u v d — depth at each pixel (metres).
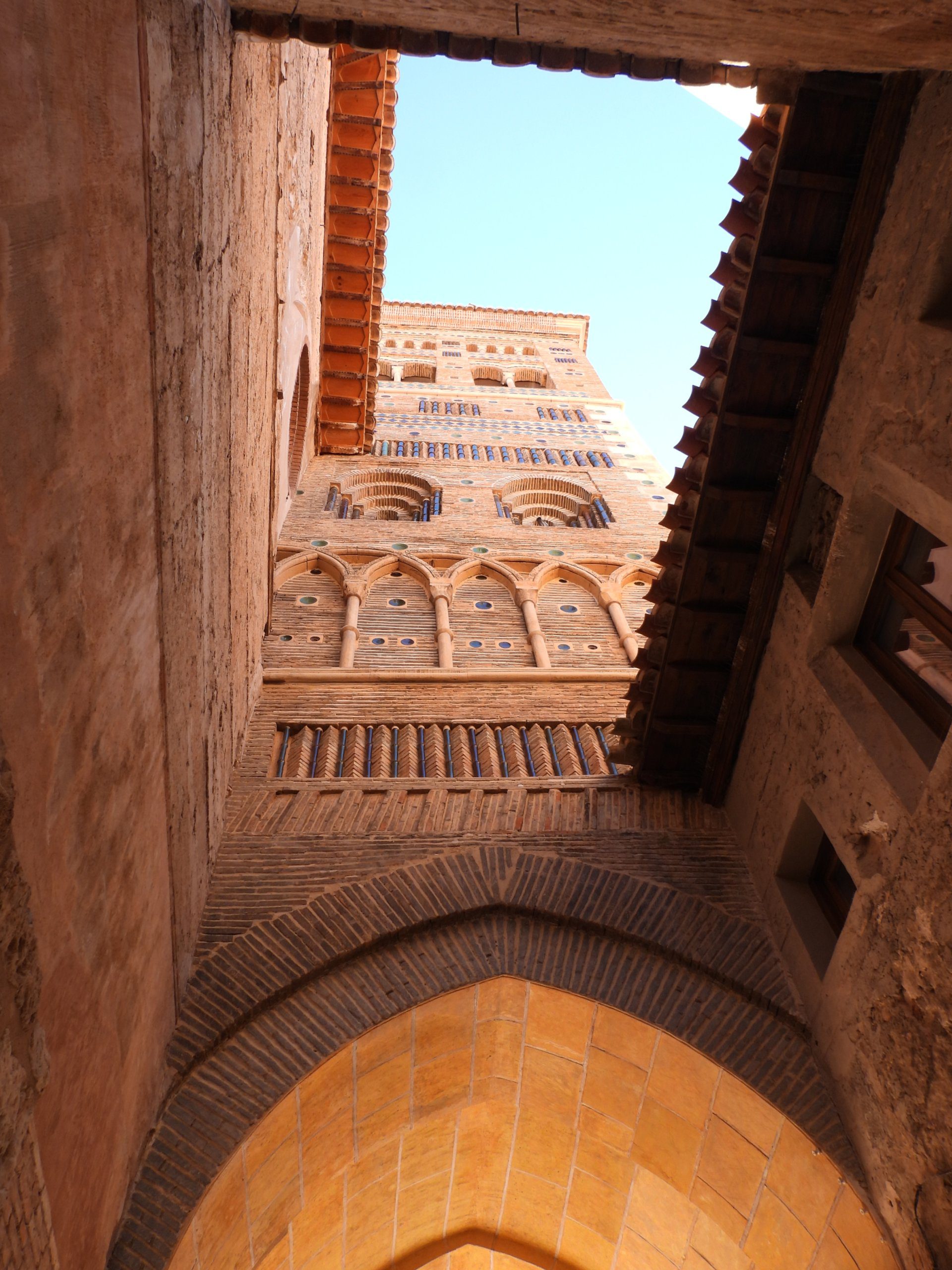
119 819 3.80
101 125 2.92
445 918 6.24
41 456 2.62
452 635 10.15
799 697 6.41
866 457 5.52
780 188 5.45
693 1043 5.80
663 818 7.29
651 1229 6.86
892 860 5.15
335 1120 5.85
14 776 2.61
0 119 2.16
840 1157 5.27
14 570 2.49
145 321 3.60
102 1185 4.05
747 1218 5.96
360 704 8.55
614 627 10.72
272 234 7.92
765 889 6.58
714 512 6.64
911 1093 4.84
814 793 6.02
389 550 11.80
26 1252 2.99
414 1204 7.30
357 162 13.31
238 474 6.53
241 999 5.54
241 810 6.92
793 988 6.02
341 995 5.80
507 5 4.07
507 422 19.06
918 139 5.18
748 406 6.25
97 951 3.63
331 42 5.01
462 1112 6.86
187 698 5.03
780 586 6.77
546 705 8.70
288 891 6.25
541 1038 6.30
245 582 7.47
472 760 7.98
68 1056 3.38
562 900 6.43
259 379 7.69
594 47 4.67
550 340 25.81
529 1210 7.48
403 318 25.89
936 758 5.19
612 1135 6.55
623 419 19.97
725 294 5.96
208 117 4.55
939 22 3.50
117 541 3.44
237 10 4.93
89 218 2.86
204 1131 4.96
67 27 2.61
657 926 6.36
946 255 5.02
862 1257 5.20
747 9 3.69
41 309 2.52
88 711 3.26
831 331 5.86
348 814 7.00
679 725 7.32
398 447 16.89
